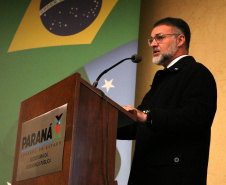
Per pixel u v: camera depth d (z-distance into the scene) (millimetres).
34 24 4141
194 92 2160
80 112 1698
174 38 2580
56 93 1769
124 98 3736
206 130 2178
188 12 4297
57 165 1613
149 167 2121
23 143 1936
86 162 1677
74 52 3977
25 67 3973
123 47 3926
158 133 2170
